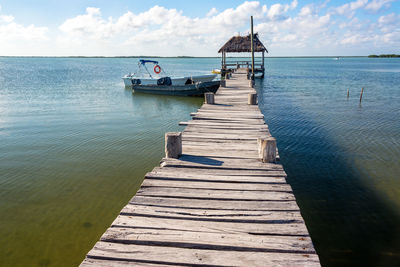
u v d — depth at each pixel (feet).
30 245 18.07
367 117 55.26
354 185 26.32
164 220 12.39
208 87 77.51
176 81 90.02
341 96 85.10
